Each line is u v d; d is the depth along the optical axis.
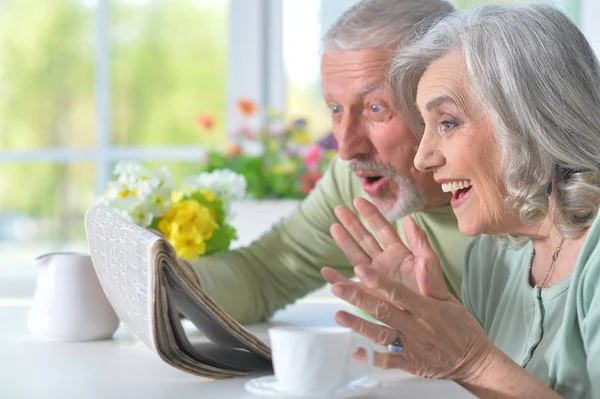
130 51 4.74
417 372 1.17
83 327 1.49
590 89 1.32
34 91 5.40
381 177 1.77
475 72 1.30
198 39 4.96
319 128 3.94
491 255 1.57
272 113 3.69
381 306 1.13
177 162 4.22
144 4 4.70
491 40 1.31
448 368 1.18
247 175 3.27
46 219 4.96
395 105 1.67
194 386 1.11
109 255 1.28
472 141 1.33
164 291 1.08
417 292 1.24
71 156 4.39
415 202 1.76
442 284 1.18
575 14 3.20
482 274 1.57
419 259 1.19
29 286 3.88
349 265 1.98
